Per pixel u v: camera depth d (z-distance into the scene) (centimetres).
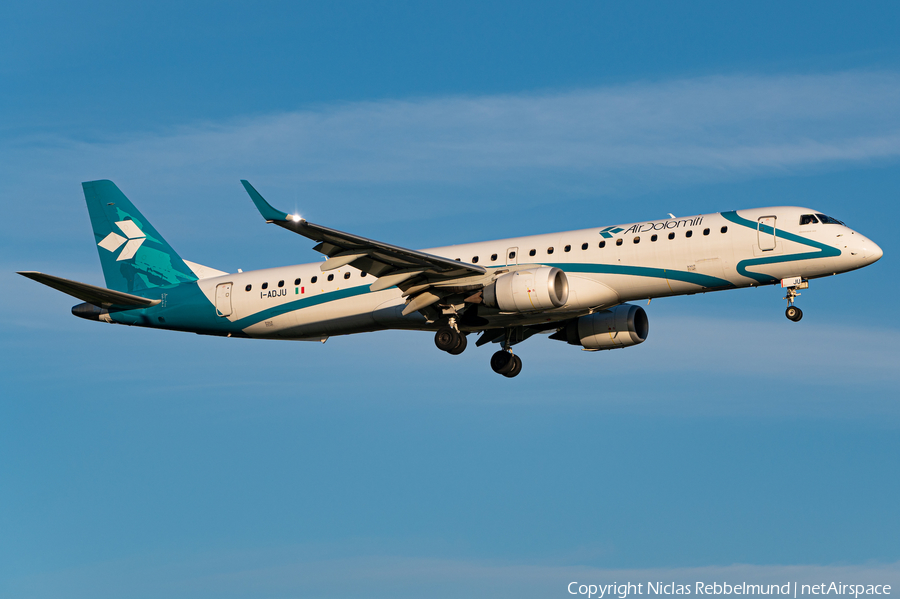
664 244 9706
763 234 9438
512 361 11494
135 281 12188
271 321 11262
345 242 9275
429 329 10806
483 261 10344
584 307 9950
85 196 12538
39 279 10519
